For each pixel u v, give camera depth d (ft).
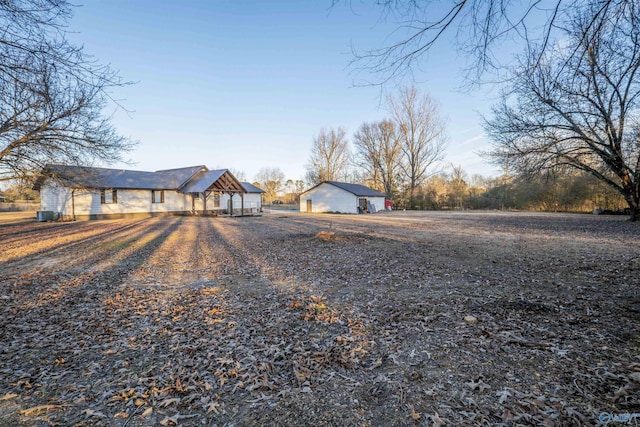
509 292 17.39
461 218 83.71
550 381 8.77
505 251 30.73
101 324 14.29
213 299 17.79
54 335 13.14
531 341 11.32
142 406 8.42
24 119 29.40
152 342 12.38
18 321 14.73
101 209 79.46
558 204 110.32
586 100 43.19
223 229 55.88
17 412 8.22
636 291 16.81
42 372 10.22
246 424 7.59
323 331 13.05
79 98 31.42
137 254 32.07
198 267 26.27
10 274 23.72
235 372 9.94
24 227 59.16
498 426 7.11
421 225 62.44
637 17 10.77
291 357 10.87
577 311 14.14
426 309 15.14
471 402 8.02
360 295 17.85
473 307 15.15
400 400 8.27
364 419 7.59
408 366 10.00
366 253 31.07
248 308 16.19
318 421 7.57
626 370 9.14
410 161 139.03
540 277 20.45
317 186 121.60
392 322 13.70
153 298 18.11
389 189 144.87
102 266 26.61
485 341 11.47
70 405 8.50
